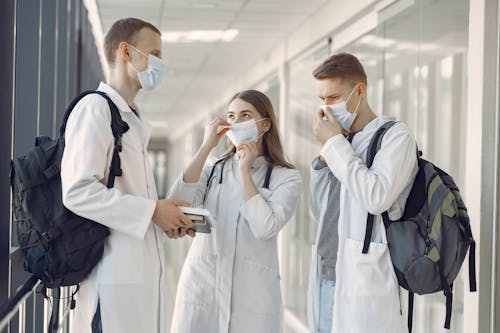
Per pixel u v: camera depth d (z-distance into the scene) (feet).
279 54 26.81
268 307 9.33
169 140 95.91
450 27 12.12
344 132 8.48
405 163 7.62
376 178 7.54
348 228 8.08
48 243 6.90
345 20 18.02
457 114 11.84
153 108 55.42
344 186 8.14
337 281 8.02
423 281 7.50
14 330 10.40
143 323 7.38
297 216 23.85
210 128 9.50
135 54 7.66
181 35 25.82
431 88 12.91
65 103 15.87
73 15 17.72
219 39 26.55
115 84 7.77
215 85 41.11
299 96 23.97
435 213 7.56
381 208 7.52
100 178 7.11
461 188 11.67
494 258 10.63
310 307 9.04
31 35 11.53
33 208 6.95
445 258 7.53
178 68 34.50
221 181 9.68
